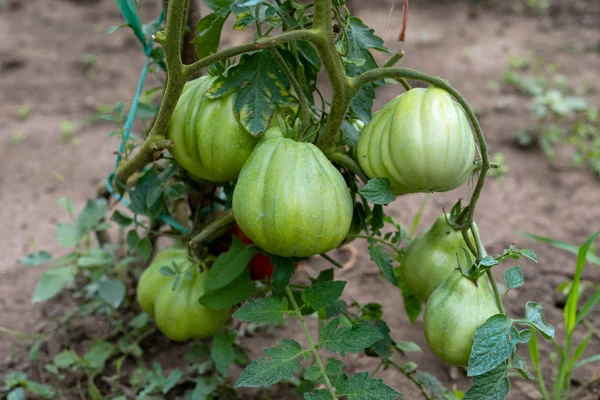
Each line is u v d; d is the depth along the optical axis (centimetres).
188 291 93
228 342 93
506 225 141
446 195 153
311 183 79
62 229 104
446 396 97
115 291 101
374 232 88
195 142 86
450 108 80
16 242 134
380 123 82
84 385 105
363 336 80
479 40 238
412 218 143
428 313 82
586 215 145
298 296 91
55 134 178
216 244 96
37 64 217
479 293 81
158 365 102
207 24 88
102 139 176
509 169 164
